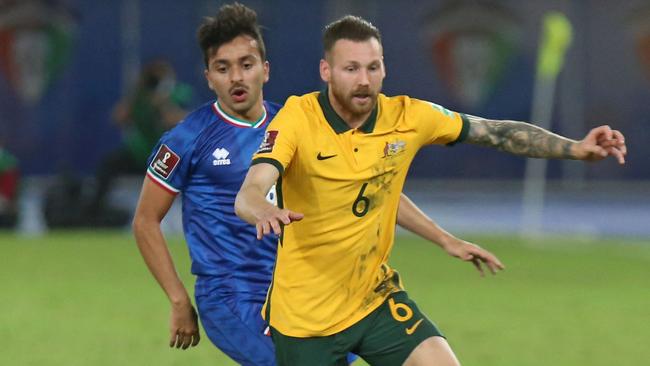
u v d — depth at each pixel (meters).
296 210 16.78
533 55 85.00
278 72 86.06
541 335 33.53
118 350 30.59
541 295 41.84
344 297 17.11
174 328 19.09
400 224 18.83
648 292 42.84
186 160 18.95
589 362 29.47
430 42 85.69
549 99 83.06
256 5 85.56
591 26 84.62
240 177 18.95
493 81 85.31
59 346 31.17
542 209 78.62
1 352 30.20
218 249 18.98
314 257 16.94
